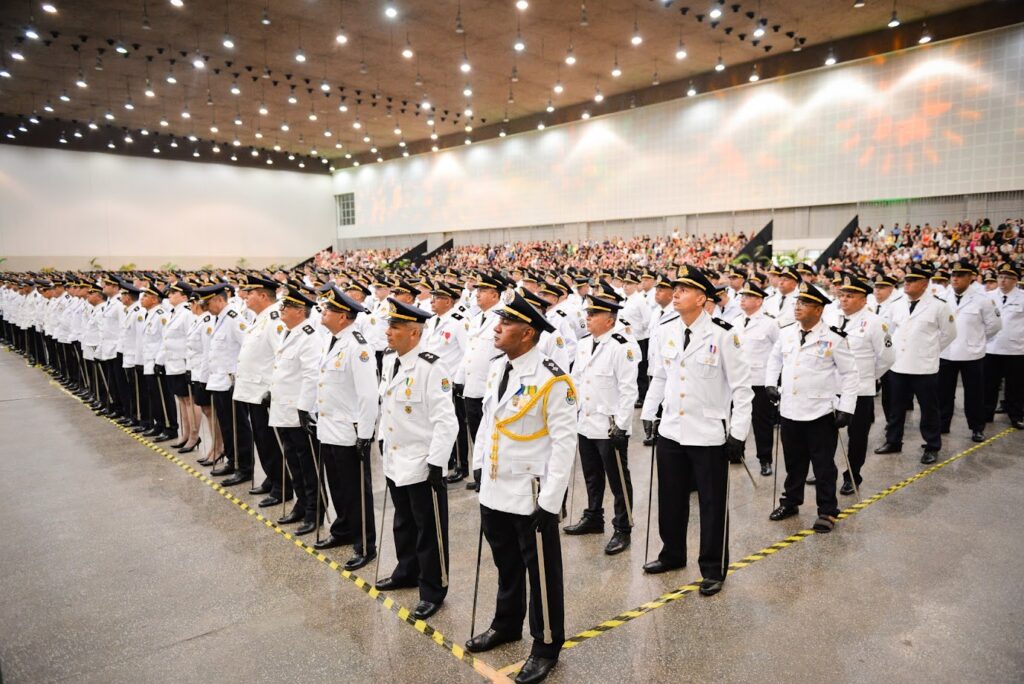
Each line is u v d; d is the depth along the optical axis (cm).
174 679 299
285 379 475
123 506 529
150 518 502
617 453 434
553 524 297
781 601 362
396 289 749
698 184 2194
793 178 1969
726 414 382
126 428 805
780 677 293
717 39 1764
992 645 315
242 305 693
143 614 358
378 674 301
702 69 2058
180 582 396
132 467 639
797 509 500
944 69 1673
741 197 2091
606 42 1772
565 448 292
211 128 2945
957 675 292
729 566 407
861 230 1833
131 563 423
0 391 1068
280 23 1620
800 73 1922
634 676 296
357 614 357
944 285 927
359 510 420
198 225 3334
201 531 476
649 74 2102
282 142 3281
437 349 634
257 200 3541
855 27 1712
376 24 1627
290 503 534
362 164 3644
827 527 456
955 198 1694
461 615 355
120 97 2364
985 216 1644
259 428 524
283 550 443
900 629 331
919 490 541
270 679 298
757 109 2028
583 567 412
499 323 301
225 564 421
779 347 497
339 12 1547
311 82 2173
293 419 474
